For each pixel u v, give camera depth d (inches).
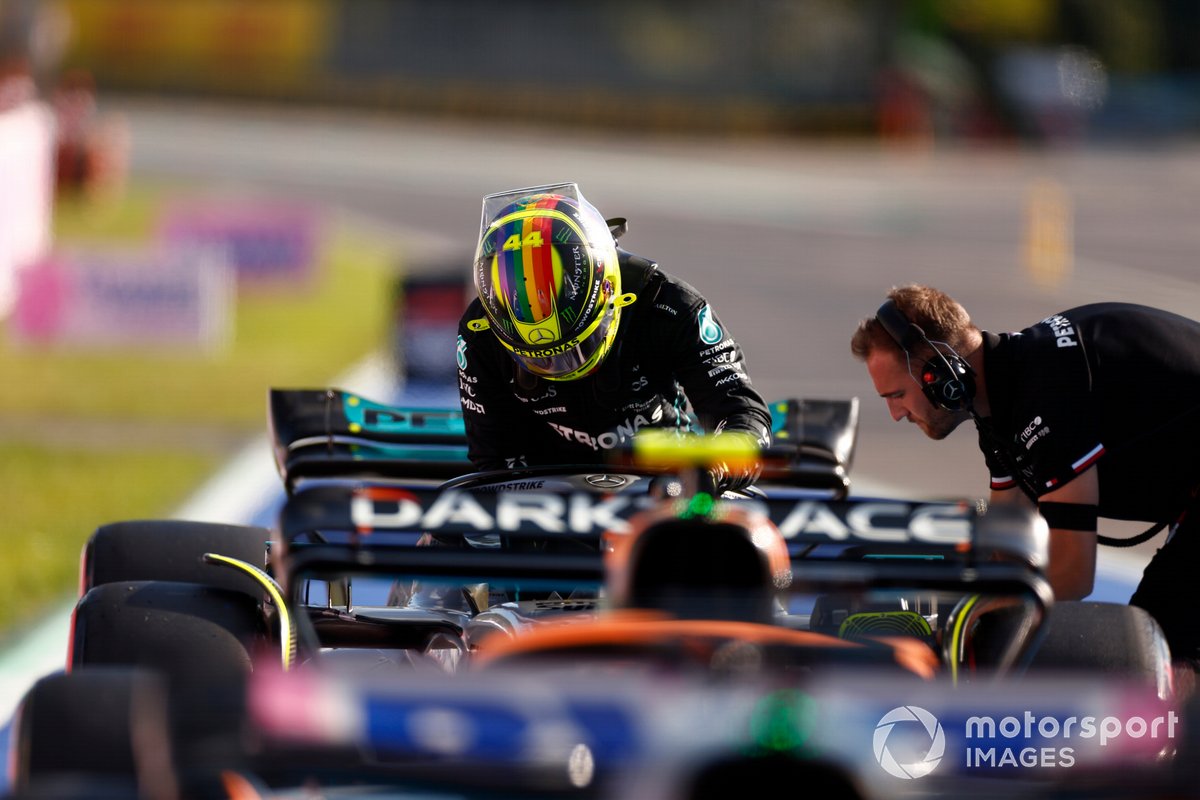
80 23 7859.3
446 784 458.3
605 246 672.4
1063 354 615.8
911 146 7751.0
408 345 1911.9
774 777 398.0
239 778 437.4
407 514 498.9
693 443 502.0
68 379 2017.7
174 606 556.1
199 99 7869.1
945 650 526.0
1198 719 480.7
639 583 477.4
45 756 434.0
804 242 4116.6
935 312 625.0
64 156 4109.3
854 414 746.2
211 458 1534.2
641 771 416.8
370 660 594.9
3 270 2625.5
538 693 432.5
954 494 1413.6
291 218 3041.3
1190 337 629.9
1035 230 4453.7
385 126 7524.6
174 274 2319.1
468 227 4355.3
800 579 481.7
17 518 1235.9
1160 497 631.8
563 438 716.7
